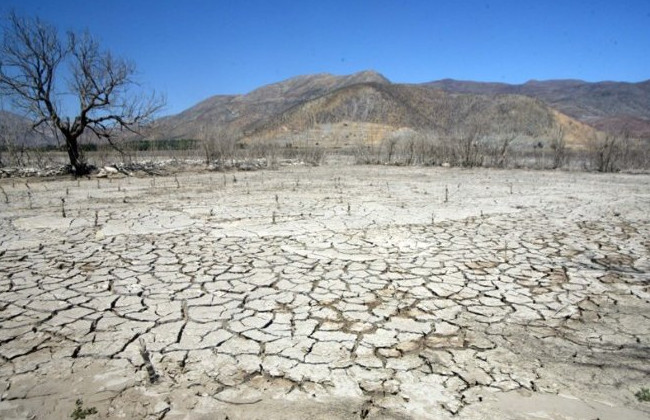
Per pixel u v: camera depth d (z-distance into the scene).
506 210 8.77
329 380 2.73
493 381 2.72
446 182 14.74
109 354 3.02
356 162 26.78
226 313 3.70
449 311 3.76
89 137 18.72
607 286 4.39
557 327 3.47
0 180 14.49
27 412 2.41
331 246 5.85
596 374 2.79
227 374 2.79
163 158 24.45
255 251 5.59
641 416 2.38
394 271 4.82
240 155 25.12
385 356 3.02
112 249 5.64
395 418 2.38
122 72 15.95
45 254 5.39
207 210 8.58
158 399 2.53
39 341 3.19
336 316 3.65
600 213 8.49
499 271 4.84
